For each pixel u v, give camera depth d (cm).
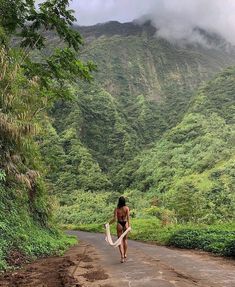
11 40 1702
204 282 705
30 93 1422
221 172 7838
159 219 4697
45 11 1697
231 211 4291
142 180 10619
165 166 10406
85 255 1230
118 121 15250
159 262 990
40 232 1496
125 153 13450
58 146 10756
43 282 733
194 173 9344
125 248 1012
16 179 1293
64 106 13925
